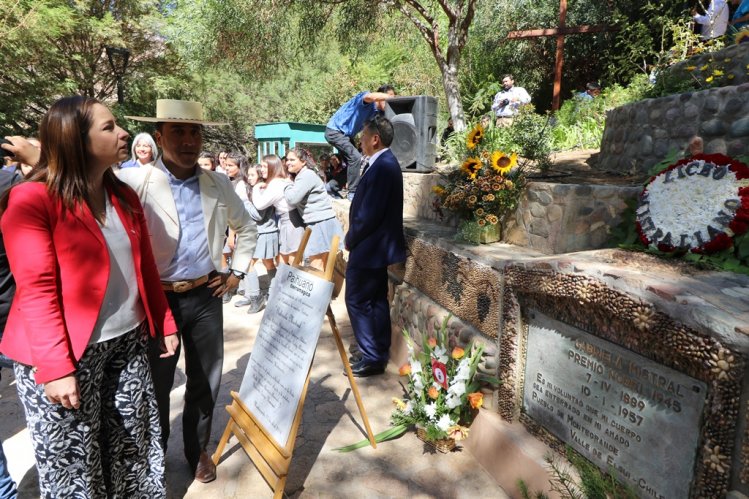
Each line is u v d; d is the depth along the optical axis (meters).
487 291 2.76
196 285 2.38
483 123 6.21
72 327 1.68
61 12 12.37
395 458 2.79
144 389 2.03
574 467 2.12
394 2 8.33
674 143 3.66
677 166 2.21
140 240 2.01
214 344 2.50
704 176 2.08
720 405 1.47
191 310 2.39
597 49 12.26
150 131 16.22
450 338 3.06
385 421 3.17
